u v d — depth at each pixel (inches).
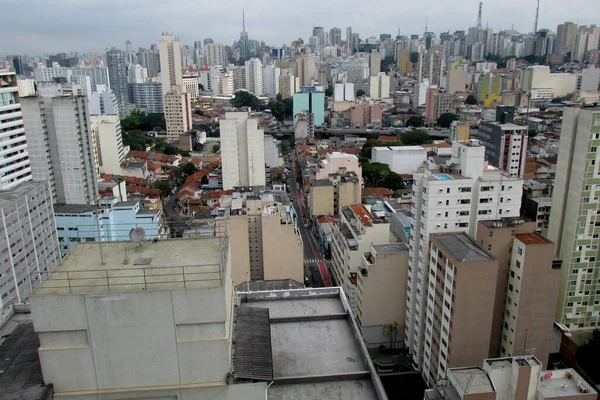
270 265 6107.3
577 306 4717.0
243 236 5959.6
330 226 7839.6
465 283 3516.2
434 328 4074.8
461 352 3668.8
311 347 1738.4
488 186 4232.3
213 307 1130.7
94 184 7691.9
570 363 4340.6
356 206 6461.6
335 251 6663.4
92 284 1159.0
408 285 4781.0
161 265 1243.8
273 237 6023.6
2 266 4461.1
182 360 1160.2
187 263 1253.1
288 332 1838.1
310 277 6953.7
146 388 1165.7
